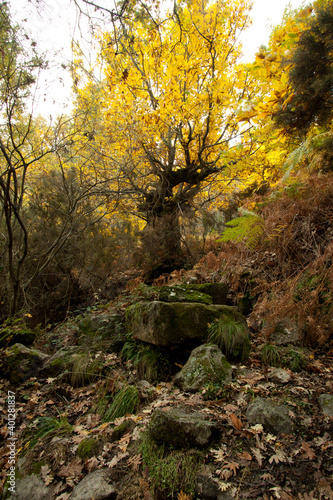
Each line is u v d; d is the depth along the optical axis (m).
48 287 6.18
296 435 1.80
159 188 7.76
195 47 6.54
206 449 1.81
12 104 4.21
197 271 4.97
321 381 2.28
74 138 5.79
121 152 7.25
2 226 5.68
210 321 3.07
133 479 1.76
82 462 2.01
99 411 2.60
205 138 7.27
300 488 1.47
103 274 6.34
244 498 1.48
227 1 7.02
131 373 3.02
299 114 2.01
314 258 3.19
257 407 2.02
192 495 1.56
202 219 7.75
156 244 7.01
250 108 1.88
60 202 6.27
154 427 1.97
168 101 6.39
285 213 3.51
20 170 6.07
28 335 3.85
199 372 2.54
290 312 2.63
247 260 4.05
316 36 1.72
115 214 8.09
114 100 6.59
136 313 3.41
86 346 3.62
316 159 2.52
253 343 3.03
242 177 6.70
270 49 1.81
